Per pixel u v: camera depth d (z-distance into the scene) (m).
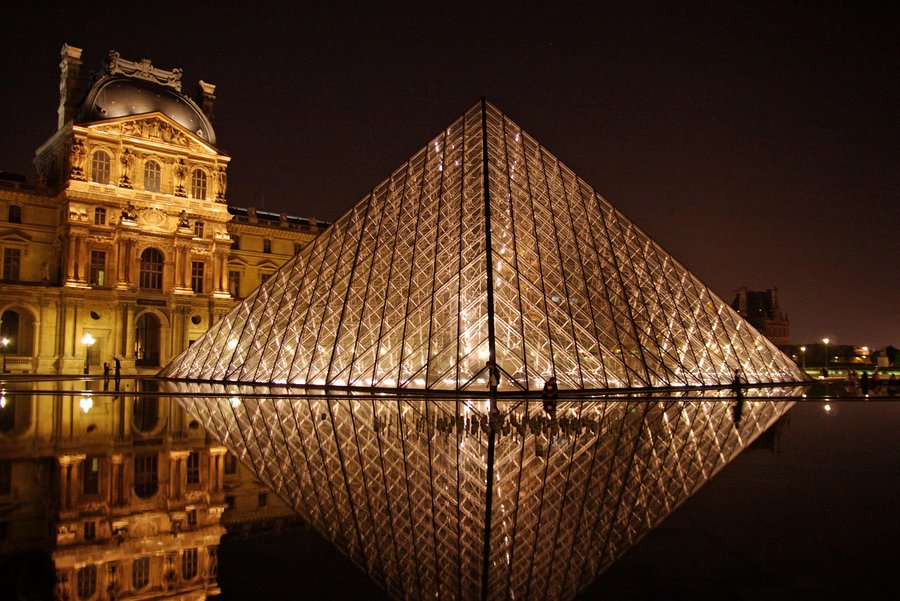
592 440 22.70
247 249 107.62
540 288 48.47
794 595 8.68
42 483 16.06
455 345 45.56
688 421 28.22
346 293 53.72
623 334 51.09
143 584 9.31
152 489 15.46
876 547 10.76
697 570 9.73
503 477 16.69
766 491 14.98
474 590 9.16
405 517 13.02
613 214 60.44
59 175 90.56
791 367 66.00
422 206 55.41
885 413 33.47
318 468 17.97
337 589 9.19
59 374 82.19
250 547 11.12
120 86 91.69
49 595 8.84
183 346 91.50
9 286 80.94
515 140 58.75
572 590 9.03
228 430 25.67
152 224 90.44
